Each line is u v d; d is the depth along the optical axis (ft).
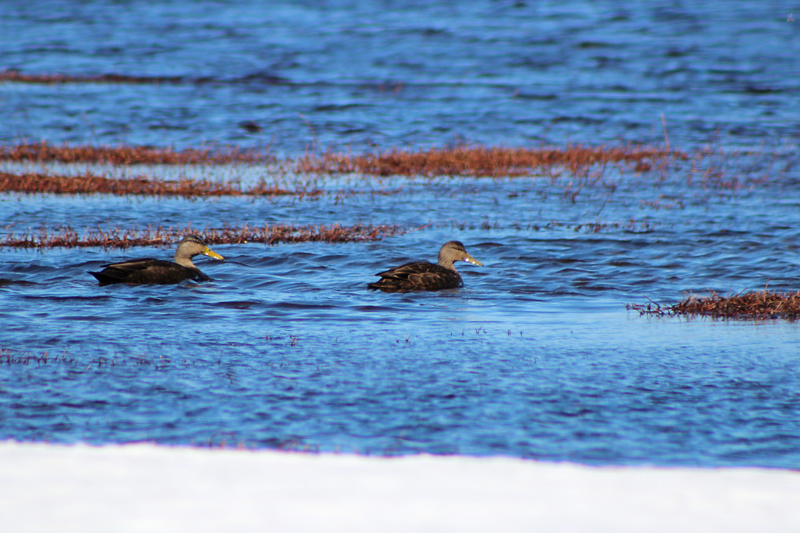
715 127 304.91
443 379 68.64
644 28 638.94
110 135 269.44
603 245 137.59
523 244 138.51
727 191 192.65
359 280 115.14
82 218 157.69
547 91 400.26
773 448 53.88
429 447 52.85
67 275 113.50
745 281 114.62
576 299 104.83
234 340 81.15
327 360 74.08
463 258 118.62
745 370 72.18
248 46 549.13
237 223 154.61
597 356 76.43
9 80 388.98
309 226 150.82
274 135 277.23
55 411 59.26
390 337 83.41
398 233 147.95
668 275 118.52
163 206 172.55
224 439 53.57
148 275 108.27
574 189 196.54
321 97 373.40
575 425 57.88
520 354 77.00
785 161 234.38
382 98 373.40
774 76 453.17
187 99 355.56
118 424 56.65
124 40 560.61
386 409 60.75
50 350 76.23
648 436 55.83
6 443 46.83
